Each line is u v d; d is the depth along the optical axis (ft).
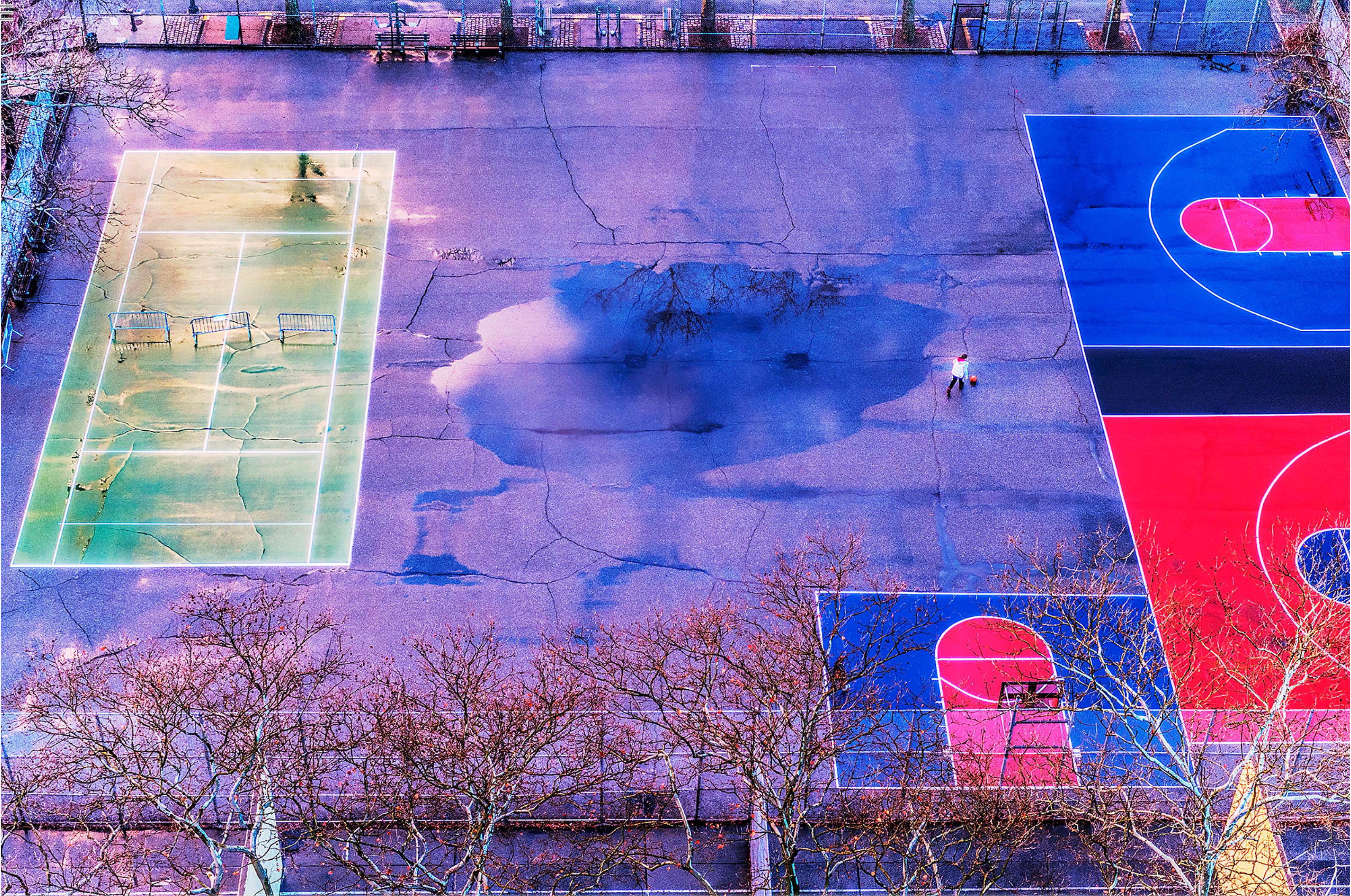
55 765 92.27
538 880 91.66
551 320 130.11
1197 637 103.96
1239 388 127.03
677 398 124.77
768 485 119.24
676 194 140.97
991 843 87.04
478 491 118.11
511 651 108.27
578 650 103.65
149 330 128.06
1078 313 132.36
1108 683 107.55
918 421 123.85
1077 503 118.83
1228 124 149.38
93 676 103.76
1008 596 112.27
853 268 135.33
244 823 86.58
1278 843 90.63
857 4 160.04
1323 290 134.92
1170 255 137.49
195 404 123.24
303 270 133.28
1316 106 150.92
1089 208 141.28
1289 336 131.03
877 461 120.98
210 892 80.28
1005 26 157.48
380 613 110.52
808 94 151.02
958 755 94.79
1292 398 126.41
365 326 129.18
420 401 124.06
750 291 132.98
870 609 109.91
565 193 140.77
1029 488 119.65
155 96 146.51
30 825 96.43
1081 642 96.73
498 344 128.26
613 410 123.75
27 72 138.72
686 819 88.17
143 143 142.51
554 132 146.30
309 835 89.97
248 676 94.99
